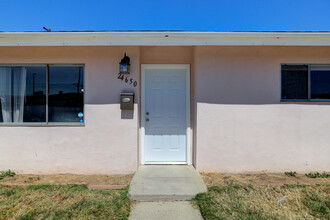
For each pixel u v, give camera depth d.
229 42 3.92
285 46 4.30
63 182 3.83
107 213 2.86
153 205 3.19
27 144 4.24
